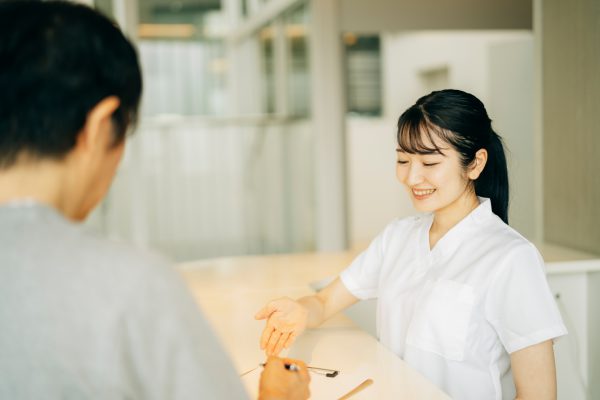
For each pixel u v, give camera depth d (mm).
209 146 4840
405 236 1478
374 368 1292
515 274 1182
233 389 577
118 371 511
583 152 2449
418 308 1303
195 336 553
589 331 2271
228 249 4871
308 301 1530
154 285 541
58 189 574
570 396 2260
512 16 4160
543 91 2680
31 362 507
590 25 2381
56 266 524
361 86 7387
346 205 4188
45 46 540
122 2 3893
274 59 4887
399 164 1329
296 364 910
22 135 544
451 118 1222
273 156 4664
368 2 4039
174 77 5637
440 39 6441
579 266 2221
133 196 4184
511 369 1268
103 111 572
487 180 1339
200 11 5625
